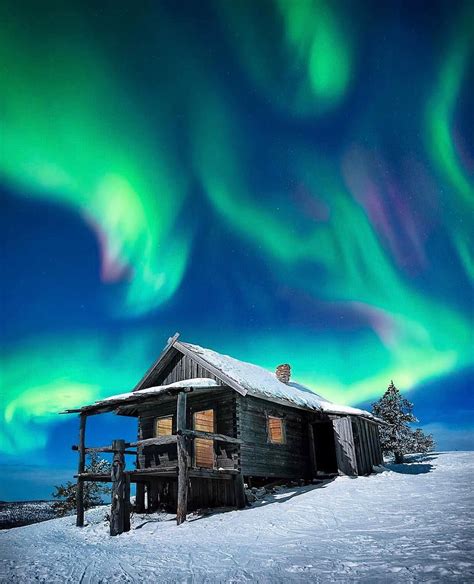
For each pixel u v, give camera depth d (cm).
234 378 1697
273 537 1096
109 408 1767
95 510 2214
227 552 977
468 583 573
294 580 697
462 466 1952
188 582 766
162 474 1669
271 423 2088
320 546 919
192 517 1525
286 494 1709
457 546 762
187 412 1869
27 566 1039
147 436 1959
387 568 684
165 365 2011
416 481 1638
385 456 3002
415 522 1023
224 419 1752
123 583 810
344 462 1967
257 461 1748
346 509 1312
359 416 2039
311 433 2081
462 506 1132
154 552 1073
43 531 1675
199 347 2023
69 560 1082
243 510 1531
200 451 2212
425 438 3161
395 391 2906
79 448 1759
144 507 1914
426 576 620
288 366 2341
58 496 2761
